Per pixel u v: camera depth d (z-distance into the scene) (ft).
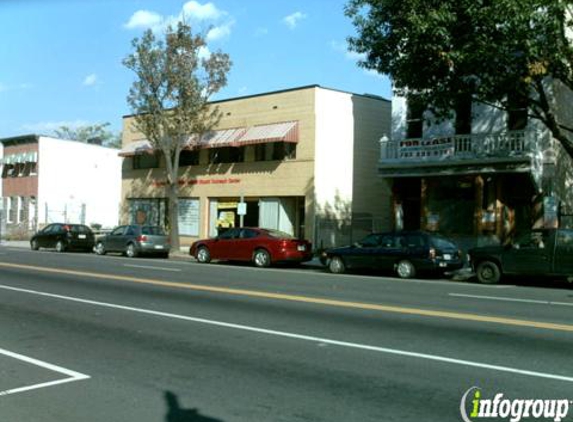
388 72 63.36
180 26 97.66
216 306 39.60
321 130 95.86
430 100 63.21
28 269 64.49
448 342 28.45
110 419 18.24
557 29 53.72
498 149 74.23
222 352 26.61
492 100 60.85
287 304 40.57
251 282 54.65
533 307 39.88
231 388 21.31
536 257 55.47
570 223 73.15
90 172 157.58
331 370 23.56
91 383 21.98
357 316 35.78
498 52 54.08
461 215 79.97
